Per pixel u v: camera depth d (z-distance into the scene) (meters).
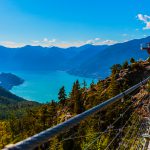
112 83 65.69
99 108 3.34
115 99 4.20
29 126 80.62
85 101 71.25
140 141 7.94
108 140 26.78
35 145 1.74
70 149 33.09
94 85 82.38
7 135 83.00
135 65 83.94
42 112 76.88
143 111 8.12
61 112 75.12
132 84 76.88
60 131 2.13
